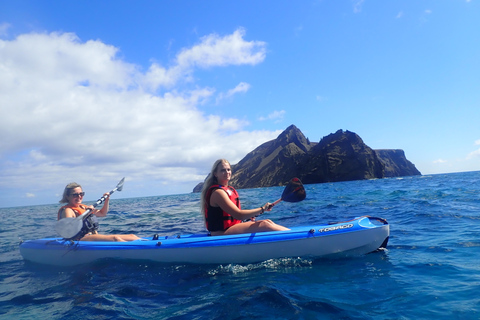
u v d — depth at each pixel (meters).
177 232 7.14
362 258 3.71
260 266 3.53
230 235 3.78
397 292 2.54
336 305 2.33
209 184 3.98
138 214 13.82
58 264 4.23
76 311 2.55
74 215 4.31
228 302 2.50
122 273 3.54
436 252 3.77
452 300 2.30
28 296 3.04
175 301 2.64
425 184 23.66
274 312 2.26
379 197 13.43
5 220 15.53
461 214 6.59
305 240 3.73
